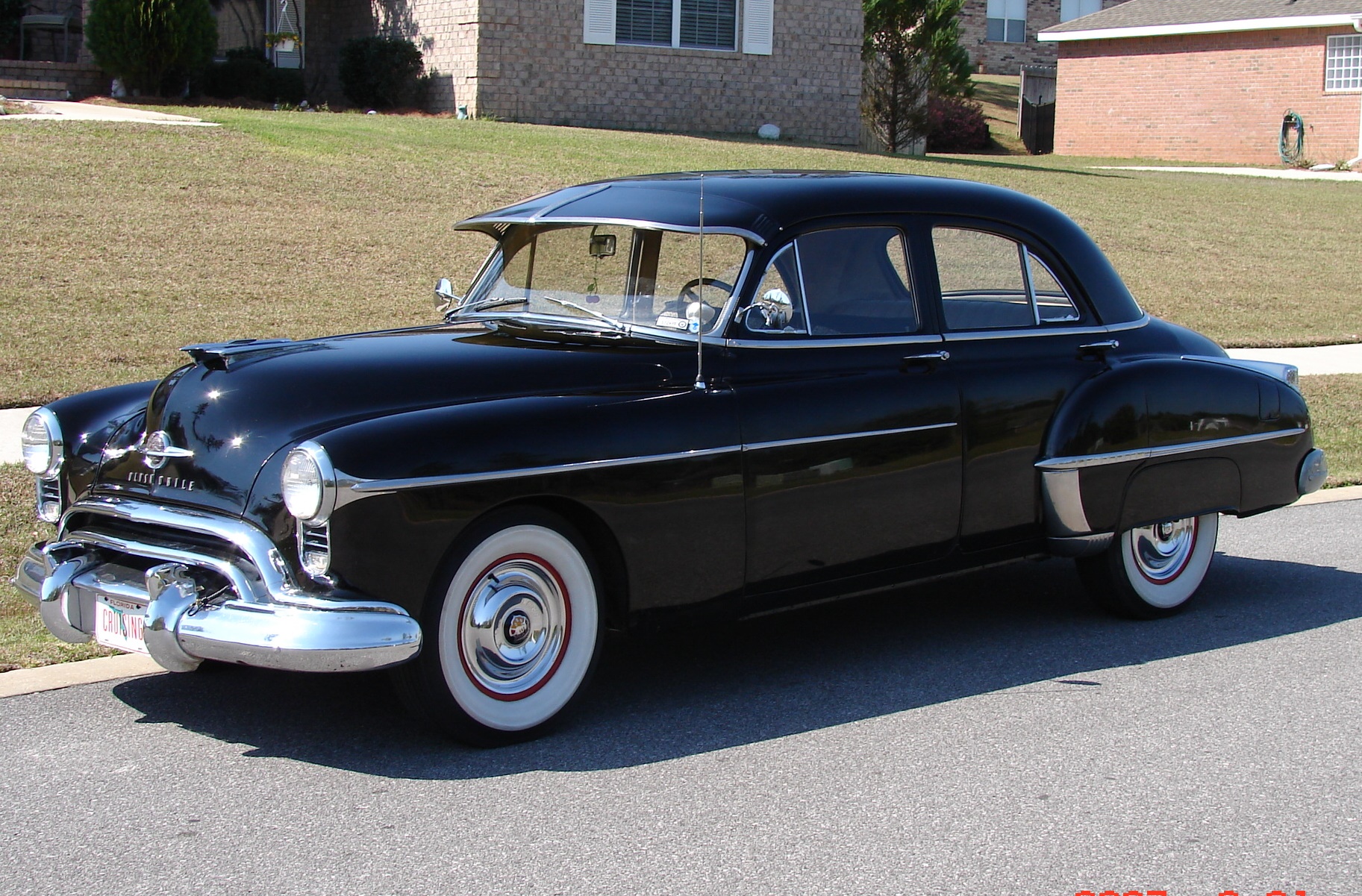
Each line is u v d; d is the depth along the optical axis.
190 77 21.78
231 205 14.23
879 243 5.39
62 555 4.68
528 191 15.93
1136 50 35.38
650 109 22.89
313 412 4.39
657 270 5.15
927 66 26.05
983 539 5.59
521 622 4.53
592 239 5.34
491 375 4.64
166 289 11.65
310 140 17.33
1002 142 35.41
